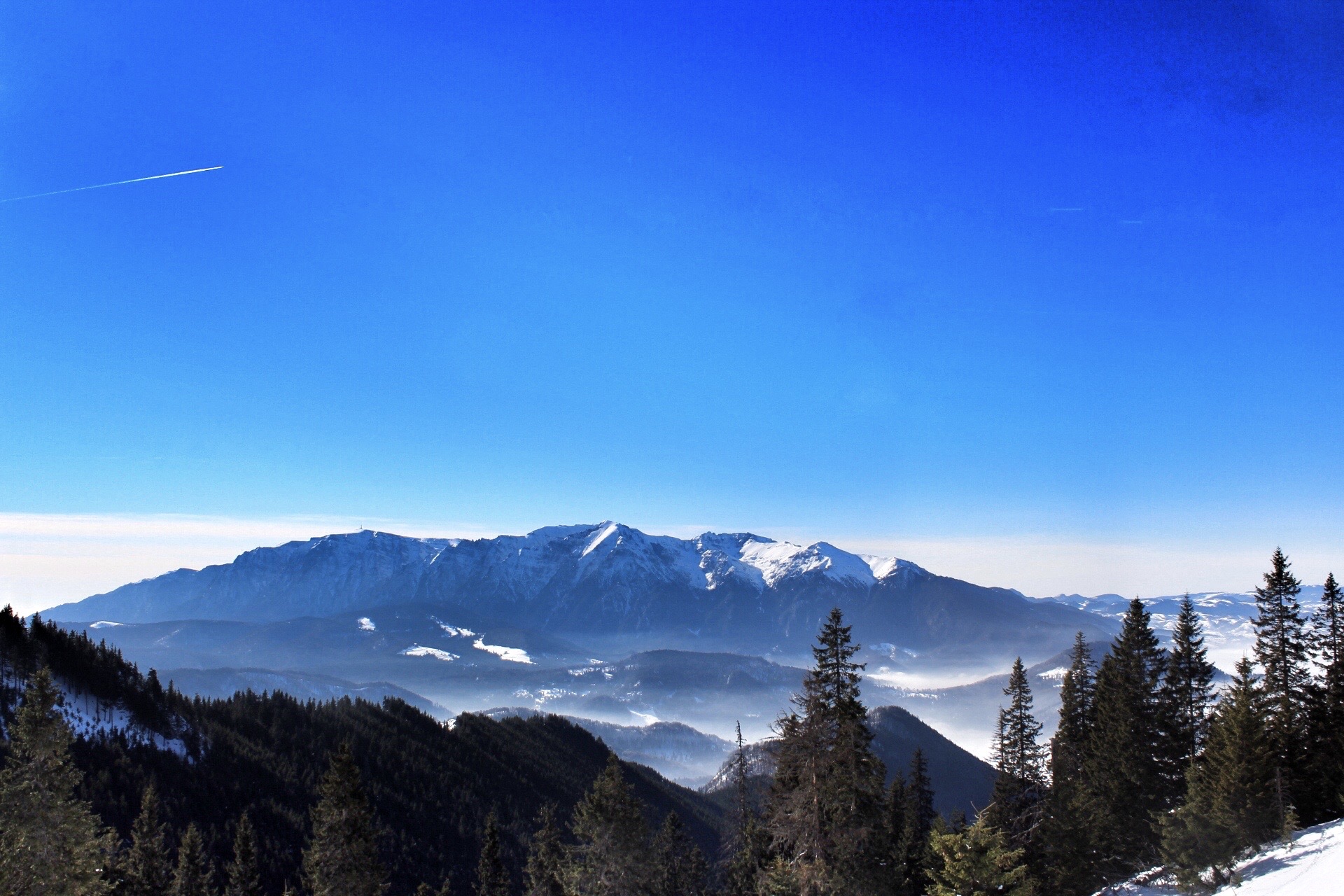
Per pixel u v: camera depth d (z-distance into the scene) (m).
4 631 159.88
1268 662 55.69
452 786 178.00
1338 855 31.59
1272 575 56.50
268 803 150.50
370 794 159.38
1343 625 55.06
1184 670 58.09
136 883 77.06
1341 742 50.62
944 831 41.53
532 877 85.62
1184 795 51.28
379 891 54.97
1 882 39.44
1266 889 32.56
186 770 151.38
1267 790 44.84
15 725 41.50
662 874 68.88
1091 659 72.12
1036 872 50.78
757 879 52.50
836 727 39.09
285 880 127.56
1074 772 64.88
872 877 40.53
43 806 41.06
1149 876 47.41
